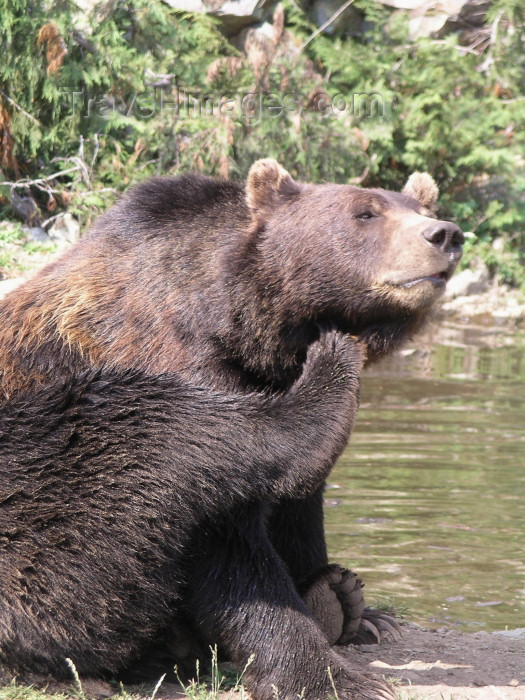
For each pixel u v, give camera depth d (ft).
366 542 43.19
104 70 97.96
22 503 24.85
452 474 54.49
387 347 30.04
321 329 29.22
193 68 104.73
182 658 28.09
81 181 102.22
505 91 130.82
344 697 25.81
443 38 128.47
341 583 30.19
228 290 28.45
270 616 26.27
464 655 31.14
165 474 25.27
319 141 107.34
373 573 39.63
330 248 28.89
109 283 28.84
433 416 70.08
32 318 28.91
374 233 28.86
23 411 25.68
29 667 24.97
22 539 24.67
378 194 30.04
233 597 26.40
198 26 111.24
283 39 116.16
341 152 108.88
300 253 29.01
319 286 28.91
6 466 25.13
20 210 101.45
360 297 28.91
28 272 88.17
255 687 26.25
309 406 26.35
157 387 25.98
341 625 30.37
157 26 104.83
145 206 30.01
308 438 26.03
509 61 124.67
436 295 28.53
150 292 28.50
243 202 30.66
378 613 34.04
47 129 100.07
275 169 30.35
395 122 119.34
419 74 121.39
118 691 26.30
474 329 111.65
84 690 25.46
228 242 29.32
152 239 29.32
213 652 26.73
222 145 98.07
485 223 129.39
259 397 26.50
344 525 45.50
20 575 24.52
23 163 105.29
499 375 87.30
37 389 26.63
